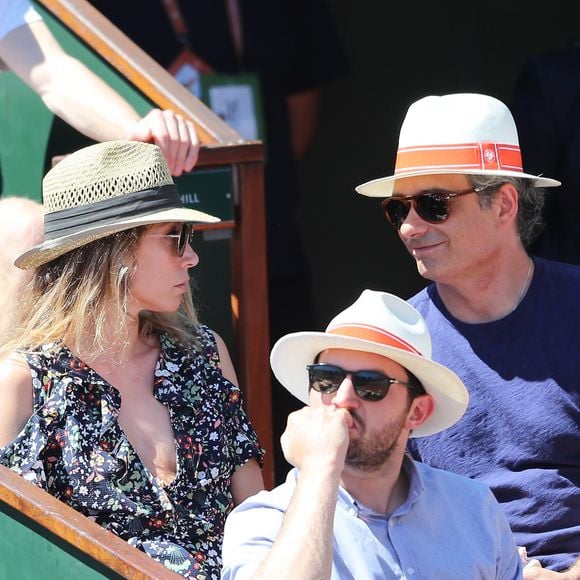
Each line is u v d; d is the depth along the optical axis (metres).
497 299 12.84
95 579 10.18
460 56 22.53
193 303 14.34
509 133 12.91
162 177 12.27
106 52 15.33
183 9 19.61
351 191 22.38
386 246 22.55
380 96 22.31
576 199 17.33
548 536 12.53
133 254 12.02
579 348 12.70
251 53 19.97
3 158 16.27
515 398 12.68
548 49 22.47
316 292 22.39
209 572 11.69
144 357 12.41
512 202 12.77
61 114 15.03
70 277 12.03
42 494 10.45
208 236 14.30
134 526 11.67
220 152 14.08
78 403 11.76
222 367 12.88
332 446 9.71
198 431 12.25
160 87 15.10
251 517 10.18
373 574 10.20
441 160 12.62
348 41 22.00
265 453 14.41
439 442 12.80
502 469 12.70
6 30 15.43
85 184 12.04
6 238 13.36
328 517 9.41
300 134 21.38
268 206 20.50
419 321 10.58
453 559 10.41
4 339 12.27
